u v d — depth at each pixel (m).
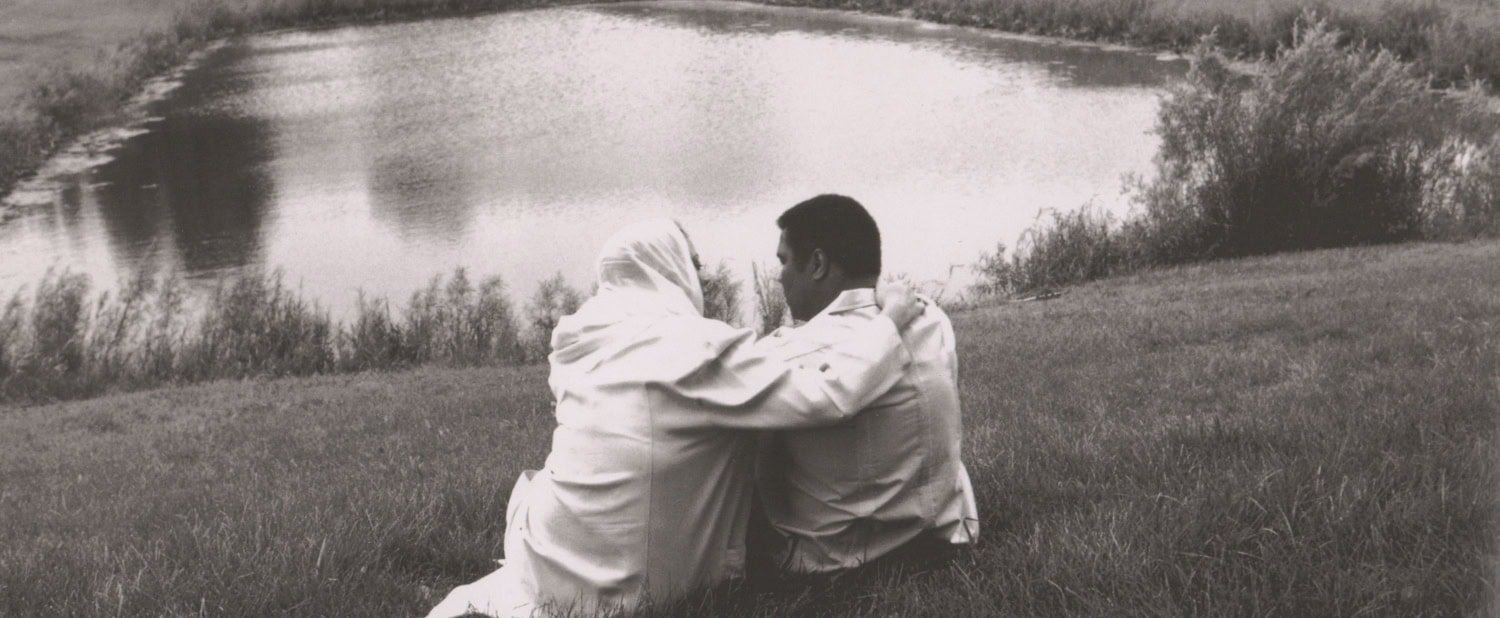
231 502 8.09
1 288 29.23
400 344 22.22
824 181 34.28
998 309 19.39
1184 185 26.00
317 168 40.28
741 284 24.09
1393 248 21.64
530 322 23.45
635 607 4.01
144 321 25.22
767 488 4.35
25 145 41.84
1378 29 41.56
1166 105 25.31
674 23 67.19
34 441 15.63
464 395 15.35
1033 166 33.94
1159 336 12.22
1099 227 25.22
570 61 57.91
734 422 3.93
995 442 6.48
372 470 9.20
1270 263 21.14
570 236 31.03
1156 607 3.74
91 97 48.22
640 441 3.96
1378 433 5.36
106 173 41.19
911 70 50.19
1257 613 3.62
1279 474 4.64
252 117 48.94
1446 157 24.42
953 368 4.23
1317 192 24.02
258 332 22.78
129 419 16.77
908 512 4.19
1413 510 4.16
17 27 66.31
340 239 32.16
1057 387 9.84
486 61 59.22
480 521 5.91
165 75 59.44
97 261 31.25
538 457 8.60
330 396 17.22
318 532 5.54
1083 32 54.41
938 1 62.50
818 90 47.72
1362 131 23.84
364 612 4.65
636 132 42.84
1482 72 37.16
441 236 31.91
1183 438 5.77
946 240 27.73
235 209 35.78
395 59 61.03
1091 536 4.33
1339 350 8.94
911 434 4.12
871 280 4.25
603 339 4.15
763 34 62.09
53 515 9.23
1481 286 13.02
